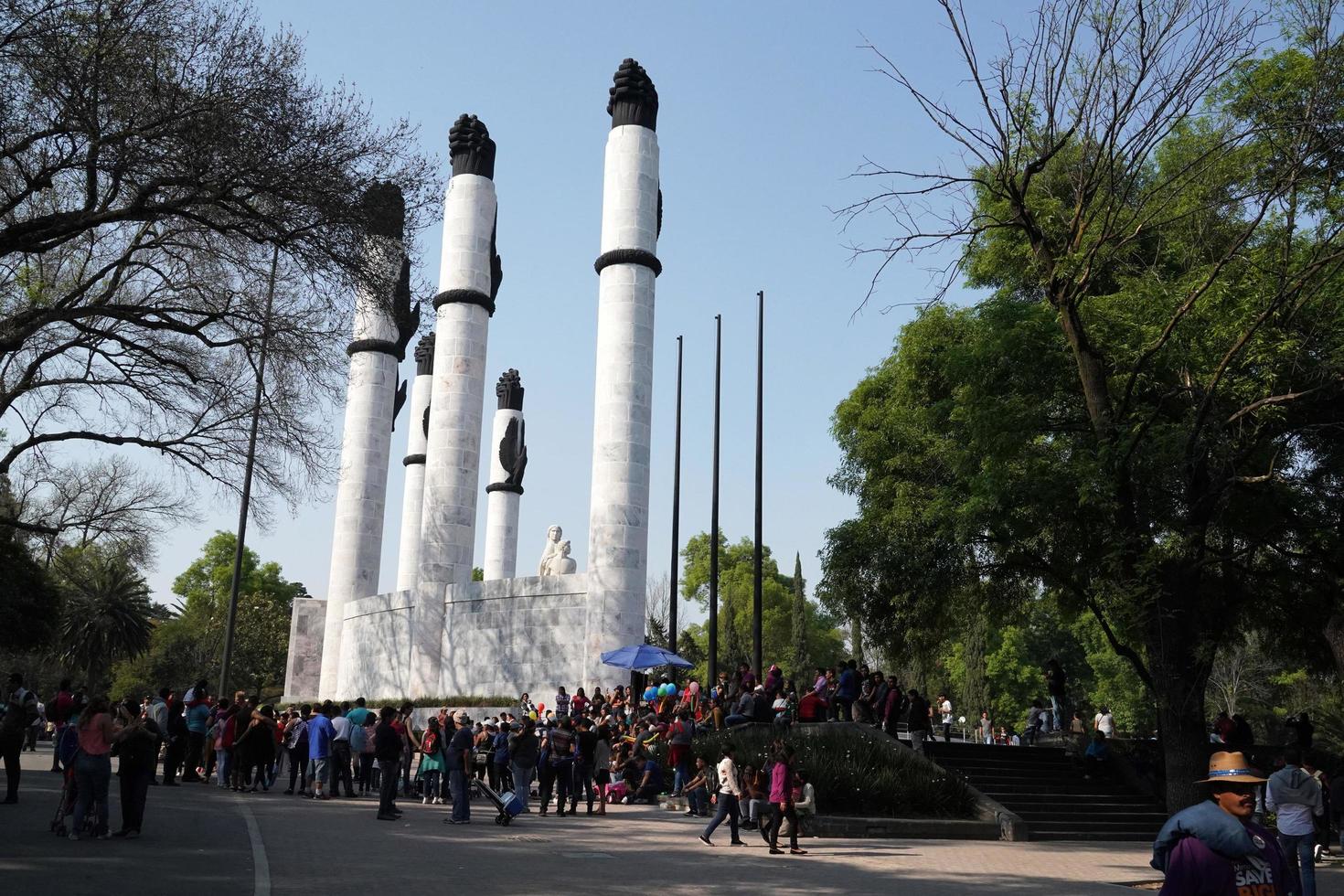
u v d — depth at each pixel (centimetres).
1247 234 1620
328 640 5069
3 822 1408
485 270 4631
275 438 2161
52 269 2245
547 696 3850
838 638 10156
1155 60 1664
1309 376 1762
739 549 9019
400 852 1338
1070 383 2023
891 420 2922
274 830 1492
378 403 5241
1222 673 5847
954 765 2492
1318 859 1917
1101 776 2589
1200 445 1700
